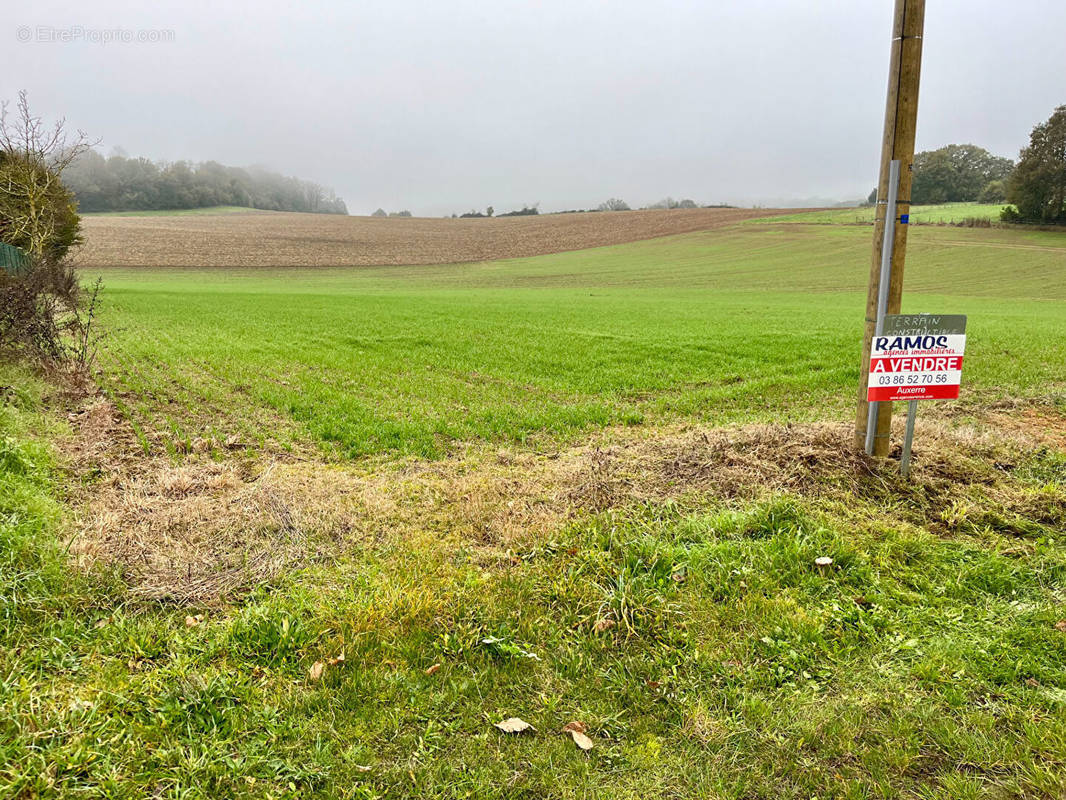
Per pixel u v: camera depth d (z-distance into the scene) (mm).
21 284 12016
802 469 5836
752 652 3555
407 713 3121
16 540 4289
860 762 2832
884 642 3613
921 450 6309
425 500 5832
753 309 33688
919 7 5145
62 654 3438
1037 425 8898
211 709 3057
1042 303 40062
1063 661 3391
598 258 79250
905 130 5328
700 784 2736
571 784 2754
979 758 2809
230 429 9109
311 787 2709
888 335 5438
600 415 10086
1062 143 74562
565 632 3750
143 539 4703
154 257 72688
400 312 30516
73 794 2572
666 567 4297
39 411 8875
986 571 4262
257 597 4094
